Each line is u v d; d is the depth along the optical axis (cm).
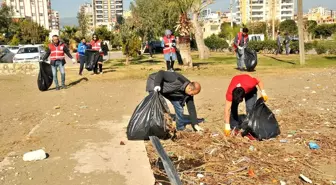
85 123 767
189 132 694
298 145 623
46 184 460
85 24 7031
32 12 13238
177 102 708
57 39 1293
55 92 1253
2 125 806
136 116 642
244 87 658
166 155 535
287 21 8369
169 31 1694
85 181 466
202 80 1478
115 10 14088
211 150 595
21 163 532
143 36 4616
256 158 563
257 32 7638
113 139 642
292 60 2430
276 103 955
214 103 984
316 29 7444
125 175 483
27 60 2584
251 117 655
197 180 490
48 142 636
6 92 1299
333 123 749
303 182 486
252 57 1761
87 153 570
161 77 669
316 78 1426
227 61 2566
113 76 1684
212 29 9306
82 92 1228
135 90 1248
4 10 5506
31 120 846
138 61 2819
